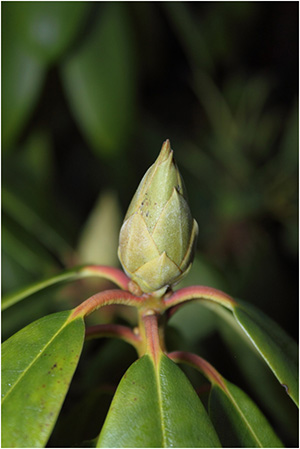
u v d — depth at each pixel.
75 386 0.38
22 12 0.45
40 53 0.45
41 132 0.55
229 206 0.58
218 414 0.31
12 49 0.46
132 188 0.56
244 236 0.58
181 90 0.66
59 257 0.47
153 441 0.28
